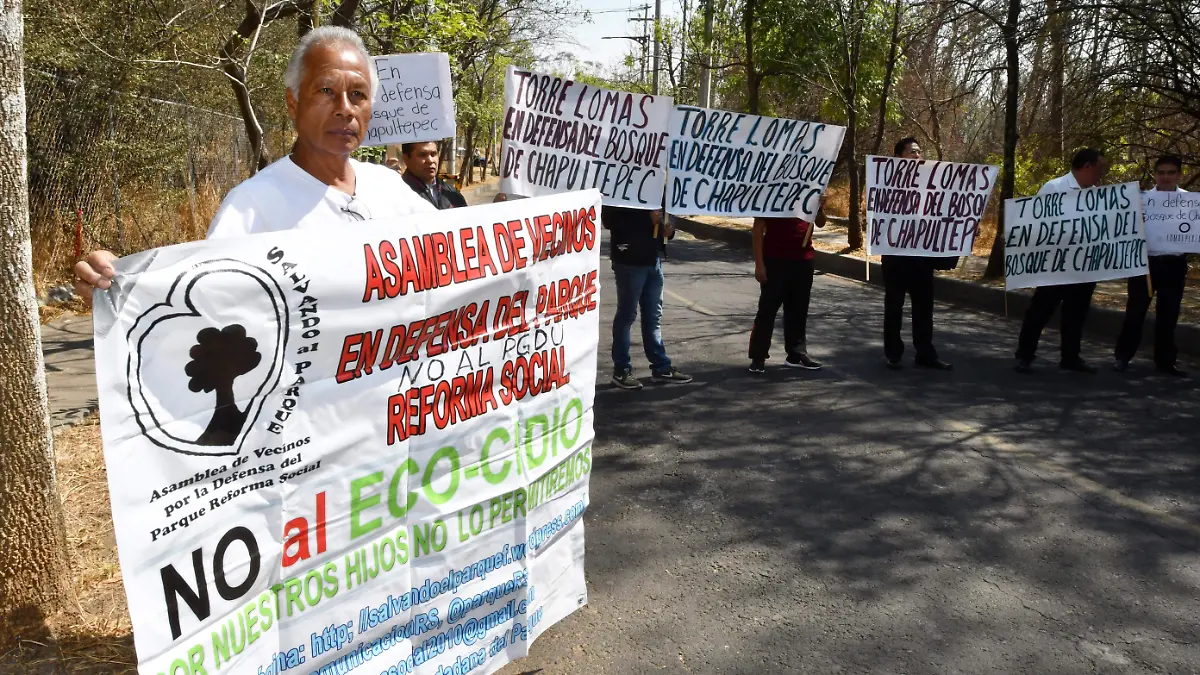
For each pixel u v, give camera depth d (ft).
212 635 6.69
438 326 8.08
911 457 17.26
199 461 6.47
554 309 9.48
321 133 7.93
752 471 16.51
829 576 12.57
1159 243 23.31
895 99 59.67
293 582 7.29
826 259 47.78
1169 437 18.60
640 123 19.07
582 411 10.18
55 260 30.78
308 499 7.29
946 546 13.51
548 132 18.57
